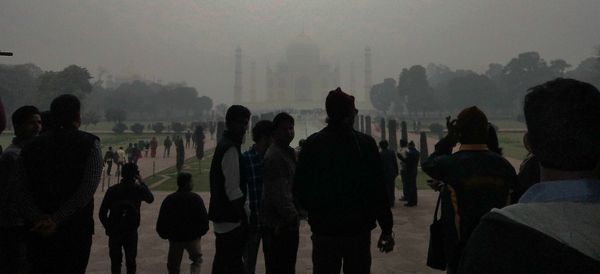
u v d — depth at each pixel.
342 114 4.33
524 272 1.42
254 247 7.15
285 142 5.73
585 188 1.55
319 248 4.30
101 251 10.12
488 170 3.90
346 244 4.22
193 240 7.34
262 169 6.48
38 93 77.12
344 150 4.21
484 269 1.52
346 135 4.31
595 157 1.57
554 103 1.62
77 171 4.16
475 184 3.84
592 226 1.42
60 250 4.09
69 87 72.75
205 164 32.88
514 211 1.55
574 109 1.59
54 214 4.04
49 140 4.21
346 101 4.34
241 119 5.70
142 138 62.88
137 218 7.26
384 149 15.57
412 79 111.81
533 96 1.72
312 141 4.36
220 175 5.68
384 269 8.75
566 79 1.72
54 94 72.06
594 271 1.33
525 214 1.52
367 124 54.09
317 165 4.23
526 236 1.45
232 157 5.54
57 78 73.19
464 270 1.60
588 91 1.64
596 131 1.57
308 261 9.30
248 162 6.40
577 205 1.50
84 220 4.25
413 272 8.55
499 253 1.49
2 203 5.07
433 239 4.37
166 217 7.20
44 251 4.10
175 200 7.24
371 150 4.31
